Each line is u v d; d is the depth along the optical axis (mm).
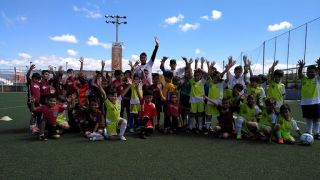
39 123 6688
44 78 7836
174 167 4180
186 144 5781
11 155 4805
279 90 6992
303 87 6742
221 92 7273
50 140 6113
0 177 3723
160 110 7754
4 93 29859
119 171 3982
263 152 5145
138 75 7699
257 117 6582
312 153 5098
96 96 7195
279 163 4434
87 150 5195
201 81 7312
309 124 6719
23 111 11891
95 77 7789
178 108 7215
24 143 5773
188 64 7520
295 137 6668
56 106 6566
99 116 6613
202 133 7160
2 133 6867
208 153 5031
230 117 6758
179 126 7891
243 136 6602
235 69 7676
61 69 8703
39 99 7535
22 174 3844
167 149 5312
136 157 4711
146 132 6668
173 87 7742
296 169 4137
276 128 6023
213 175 3844
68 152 5039
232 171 4016
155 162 4430
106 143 5840
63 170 4016
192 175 3834
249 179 3703
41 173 3887
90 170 4020
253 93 7309
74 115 7074
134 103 7328
